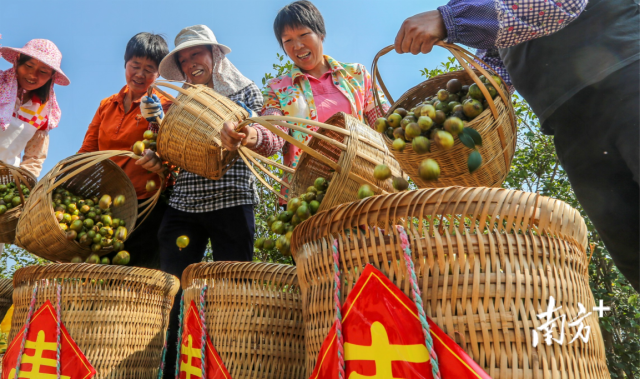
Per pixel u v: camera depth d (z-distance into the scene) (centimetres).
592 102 156
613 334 389
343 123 225
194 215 261
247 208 264
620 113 148
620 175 163
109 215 269
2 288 298
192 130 230
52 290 217
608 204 169
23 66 343
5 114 337
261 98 281
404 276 115
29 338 214
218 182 259
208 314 187
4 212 305
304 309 141
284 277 185
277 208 425
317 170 246
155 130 303
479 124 161
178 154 237
